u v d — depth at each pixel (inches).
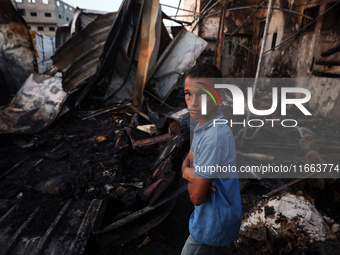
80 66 276.5
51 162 153.5
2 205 104.0
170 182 92.8
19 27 271.7
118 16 238.1
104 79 348.5
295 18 275.9
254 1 368.2
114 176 134.0
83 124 239.9
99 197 114.8
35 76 254.1
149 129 188.1
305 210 91.5
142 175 138.3
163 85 314.3
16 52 277.6
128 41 271.3
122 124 235.6
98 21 252.1
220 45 251.8
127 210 92.6
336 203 105.3
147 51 238.5
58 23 1354.6
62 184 117.5
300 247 79.1
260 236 83.0
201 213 40.8
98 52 273.9
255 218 92.0
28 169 142.7
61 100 235.5
